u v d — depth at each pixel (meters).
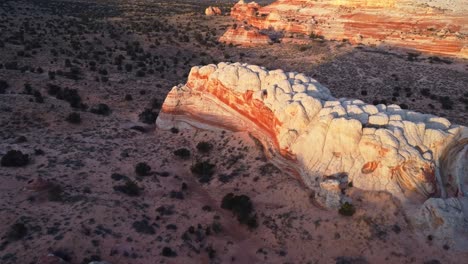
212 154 45.34
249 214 35.56
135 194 38.19
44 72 73.88
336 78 80.94
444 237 30.27
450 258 29.45
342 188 34.28
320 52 97.81
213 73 48.72
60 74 73.31
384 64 87.56
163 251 30.67
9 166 40.31
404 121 35.03
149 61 91.38
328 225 32.84
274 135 41.03
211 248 31.84
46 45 92.88
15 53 82.19
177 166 44.66
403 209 32.47
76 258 28.58
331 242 31.81
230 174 41.34
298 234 32.97
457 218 30.72
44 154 44.19
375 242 30.98
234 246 32.59
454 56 90.19
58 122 53.59
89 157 44.88
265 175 39.59
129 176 41.59
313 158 36.31
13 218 31.52
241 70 46.12
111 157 45.72
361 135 34.91
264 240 33.12
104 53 93.25
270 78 44.31
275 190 37.53
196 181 41.94
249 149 43.41
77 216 32.62
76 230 30.88
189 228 33.62
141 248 30.83
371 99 70.38
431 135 34.41
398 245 30.53
